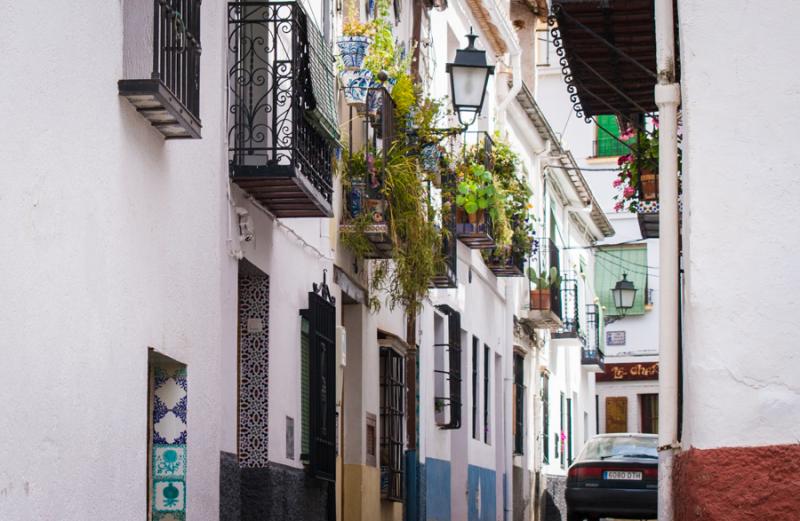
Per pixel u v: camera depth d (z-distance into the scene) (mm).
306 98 13508
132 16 10148
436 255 18828
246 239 13320
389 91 17969
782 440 8016
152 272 10648
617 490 25531
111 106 9742
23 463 8195
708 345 8180
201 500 11758
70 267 8984
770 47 8336
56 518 8688
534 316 34469
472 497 27609
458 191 24641
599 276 53219
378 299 19484
